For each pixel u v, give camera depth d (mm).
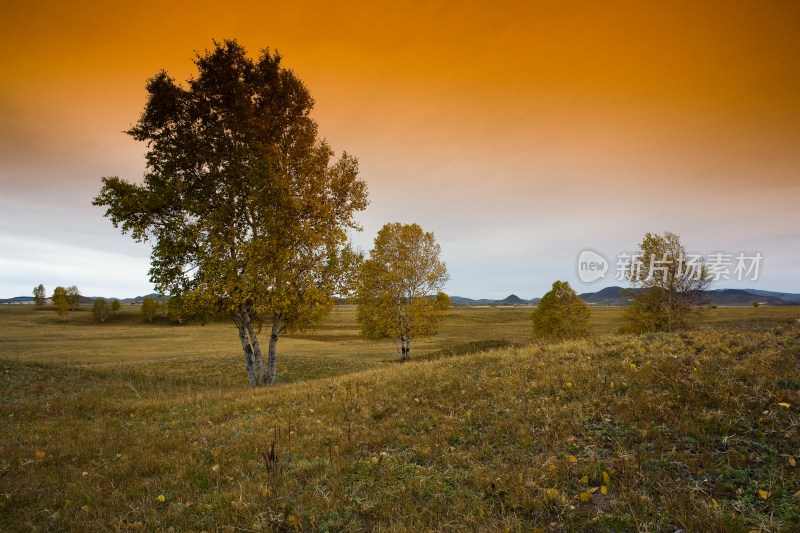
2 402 13133
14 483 6117
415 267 33094
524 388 8602
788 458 4848
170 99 17203
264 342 56406
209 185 16719
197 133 17531
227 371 25875
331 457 6520
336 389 11633
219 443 7777
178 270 16781
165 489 5941
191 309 16719
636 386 7531
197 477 6246
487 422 7238
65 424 10328
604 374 8469
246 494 5406
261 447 7250
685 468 5039
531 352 12125
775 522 3904
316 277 18547
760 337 9828
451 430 7062
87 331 74312
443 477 5473
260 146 16797
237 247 16344
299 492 5469
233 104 17578
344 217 19312
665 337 11234
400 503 4922
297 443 7344
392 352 45469
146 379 19328
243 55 18234
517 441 6332
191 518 4996
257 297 16625
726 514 4117
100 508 5336
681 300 31219
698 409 6301
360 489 5379
